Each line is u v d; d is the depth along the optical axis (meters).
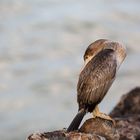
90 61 11.34
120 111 14.79
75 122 11.14
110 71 11.24
